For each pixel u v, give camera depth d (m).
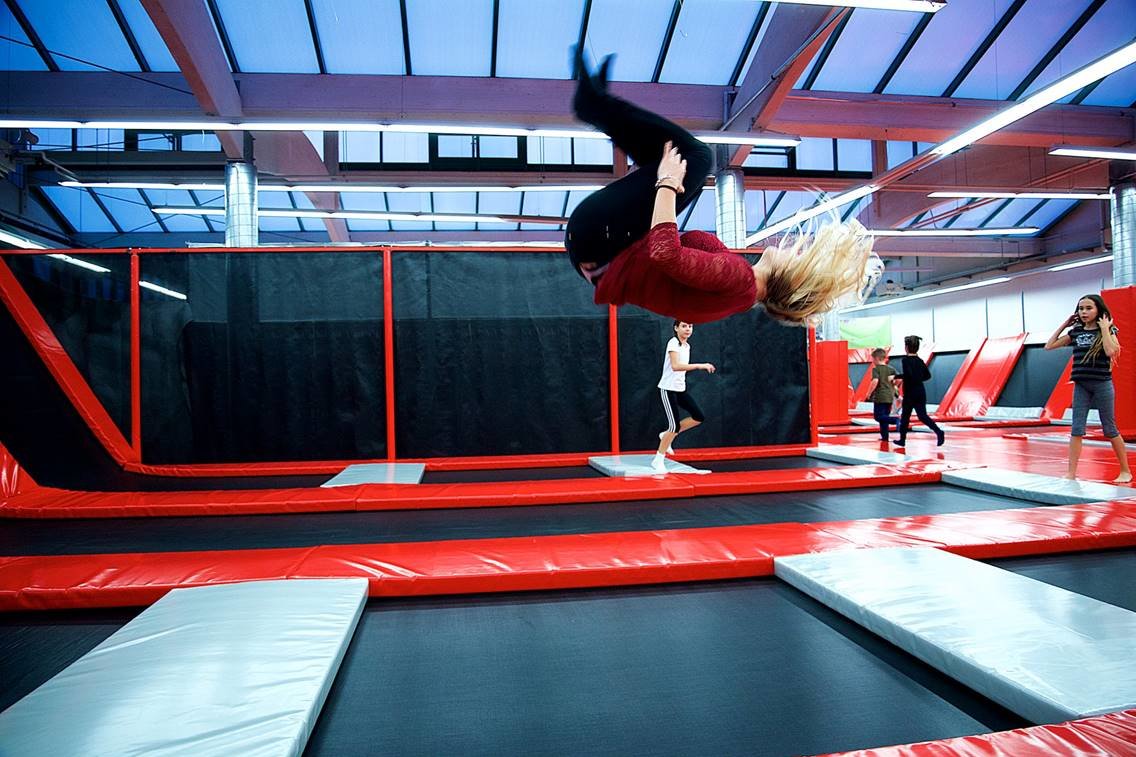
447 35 8.94
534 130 7.58
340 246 6.25
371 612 2.35
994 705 1.62
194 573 2.48
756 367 6.76
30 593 2.32
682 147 1.42
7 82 8.86
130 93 9.05
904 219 14.65
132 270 6.07
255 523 3.82
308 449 6.16
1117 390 7.52
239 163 9.98
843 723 1.55
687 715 1.60
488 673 1.85
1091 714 1.38
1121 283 11.93
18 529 3.72
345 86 9.36
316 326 6.21
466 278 6.36
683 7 8.72
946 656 1.71
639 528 3.55
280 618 1.98
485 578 2.52
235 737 1.32
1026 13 8.70
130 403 6.07
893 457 5.73
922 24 8.87
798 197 14.48
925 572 2.35
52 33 8.55
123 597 2.34
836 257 1.48
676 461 6.00
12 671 1.88
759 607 2.35
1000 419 11.65
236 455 6.10
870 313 23.00
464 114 9.49
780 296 1.50
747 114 9.28
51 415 5.66
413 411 6.25
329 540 3.38
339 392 6.20
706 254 1.32
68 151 11.68
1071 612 1.94
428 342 6.30
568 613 2.33
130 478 5.61
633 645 2.04
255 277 6.20
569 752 1.45
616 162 12.17
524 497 4.28
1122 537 2.96
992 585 2.20
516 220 12.34
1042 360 11.77
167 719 1.39
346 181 11.66
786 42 8.16
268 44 8.93
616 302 1.52
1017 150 13.21
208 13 8.09
